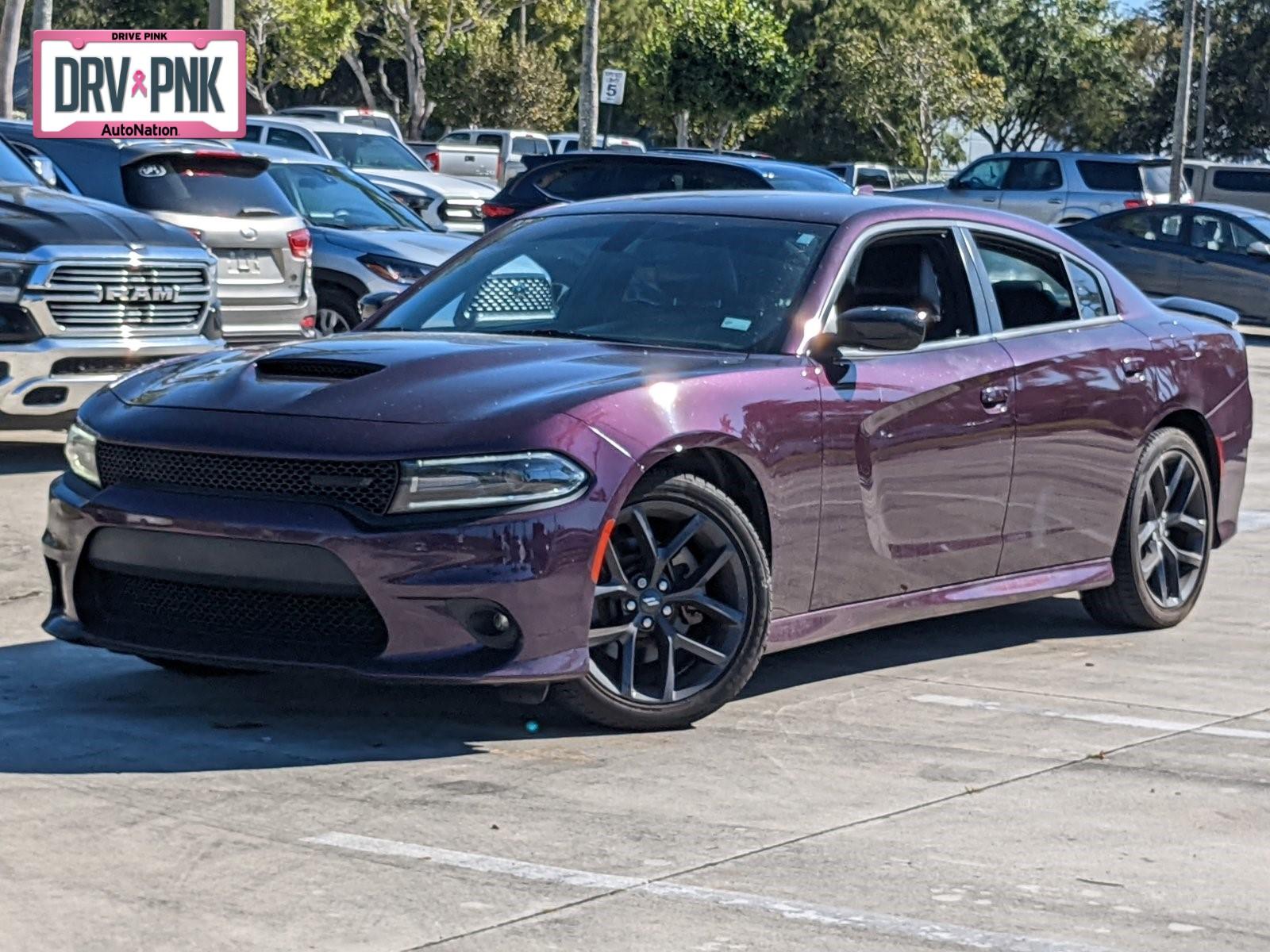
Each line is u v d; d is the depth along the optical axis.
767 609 5.88
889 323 6.06
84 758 5.32
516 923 4.05
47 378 10.46
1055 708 6.33
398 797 5.00
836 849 4.66
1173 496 7.83
